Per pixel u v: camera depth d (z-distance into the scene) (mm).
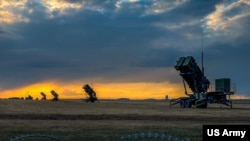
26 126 26531
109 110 54031
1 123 29281
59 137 20141
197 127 26188
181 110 55031
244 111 51344
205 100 66062
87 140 19531
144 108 62250
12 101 80312
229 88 65438
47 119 34500
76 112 47500
